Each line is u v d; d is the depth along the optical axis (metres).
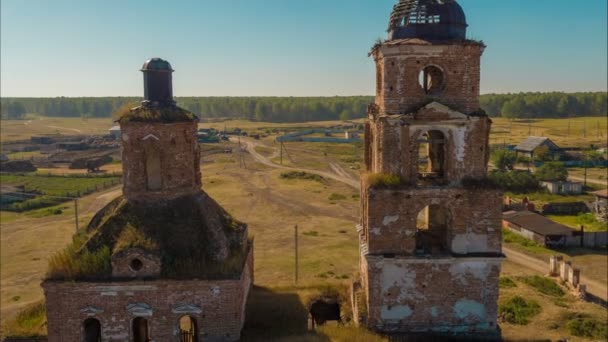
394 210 24.12
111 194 93.69
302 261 54.75
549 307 40.88
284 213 78.56
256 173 114.88
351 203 85.38
